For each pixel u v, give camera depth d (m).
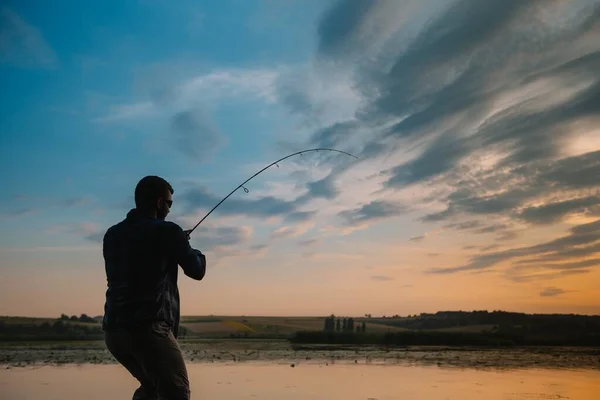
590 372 11.51
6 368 12.09
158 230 4.15
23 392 8.43
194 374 11.05
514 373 11.42
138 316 4.02
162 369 4.07
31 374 10.88
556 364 13.55
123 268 4.10
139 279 4.07
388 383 9.66
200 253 4.41
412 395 8.25
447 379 10.20
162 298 4.12
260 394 8.31
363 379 10.22
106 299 4.18
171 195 4.51
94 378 10.20
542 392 8.59
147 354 4.06
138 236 4.13
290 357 15.62
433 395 8.23
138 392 4.34
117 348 4.12
